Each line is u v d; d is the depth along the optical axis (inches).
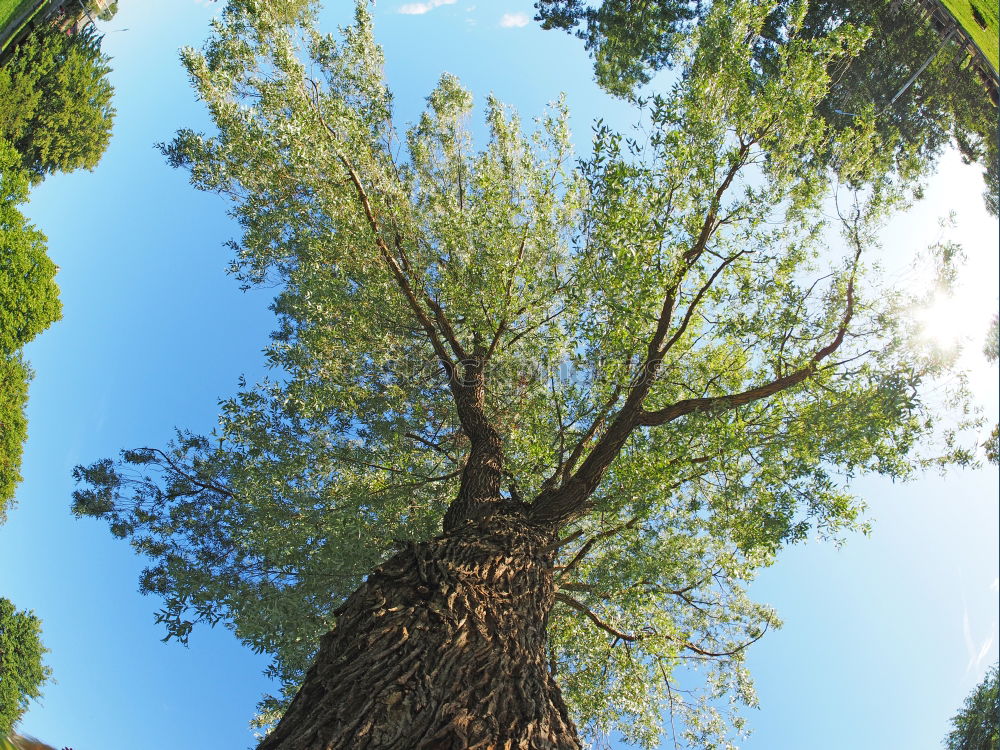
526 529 183.8
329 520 255.3
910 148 252.2
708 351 257.8
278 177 263.9
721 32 231.6
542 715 101.5
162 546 274.5
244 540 265.1
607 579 253.8
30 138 466.3
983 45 314.0
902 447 210.5
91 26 496.7
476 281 244.4
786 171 230.4
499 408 271.9
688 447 222.1
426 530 269.7
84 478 285.9
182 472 288.0
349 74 274.1
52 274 463.2
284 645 244.4
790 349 232.4
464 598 127.0
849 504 213.2
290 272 296.5
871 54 358.6
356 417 276.2
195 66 258.4
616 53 403.5
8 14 428.8
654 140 215.9
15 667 385.7
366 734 86.2
